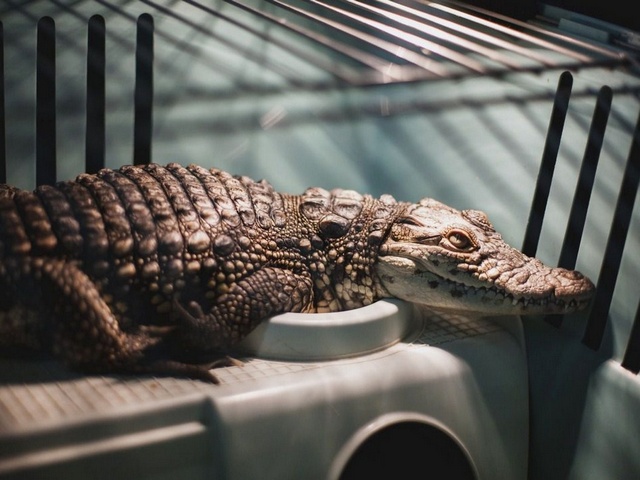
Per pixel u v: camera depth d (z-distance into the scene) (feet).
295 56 2.26
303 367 2.01
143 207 2.06
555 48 2.13
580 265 2.23
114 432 1.82
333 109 2.42
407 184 2.51
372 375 2.02
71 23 2.46
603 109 2.15
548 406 2.21
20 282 1.94
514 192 2.33
